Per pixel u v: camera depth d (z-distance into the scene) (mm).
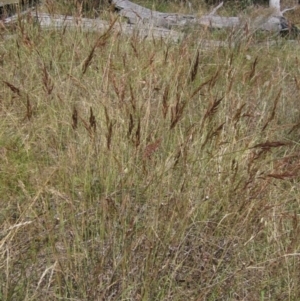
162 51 4203
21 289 2182
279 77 4219
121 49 4238
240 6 8477
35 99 3518
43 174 2756
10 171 2926
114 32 4359
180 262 2438
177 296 2219
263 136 3377
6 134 3248
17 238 2434
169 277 2371
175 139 3129
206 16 6543
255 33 6066
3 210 2625
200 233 2570
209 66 4621
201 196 2779
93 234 2525
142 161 2756
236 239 2574
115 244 2451
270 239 2549
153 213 2492
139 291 2291
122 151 2928
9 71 3793
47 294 2201
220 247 2480
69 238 2529
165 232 2453
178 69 3473
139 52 4090
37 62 3979
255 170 2691
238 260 2490
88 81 3672
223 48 5082
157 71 3783
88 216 2590
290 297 2324
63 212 2629
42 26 5031
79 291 2225
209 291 2289
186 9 7293
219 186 2795
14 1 5430
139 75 3508
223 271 2393
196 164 2863
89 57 3045
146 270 2246
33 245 2363
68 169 2828
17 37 4309
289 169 2900
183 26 6016
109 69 3391
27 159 3084
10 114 3152
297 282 2359
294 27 6867
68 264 2287
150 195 2676
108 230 2469
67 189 2662
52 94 3412
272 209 2660
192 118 3471
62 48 4223
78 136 3092
